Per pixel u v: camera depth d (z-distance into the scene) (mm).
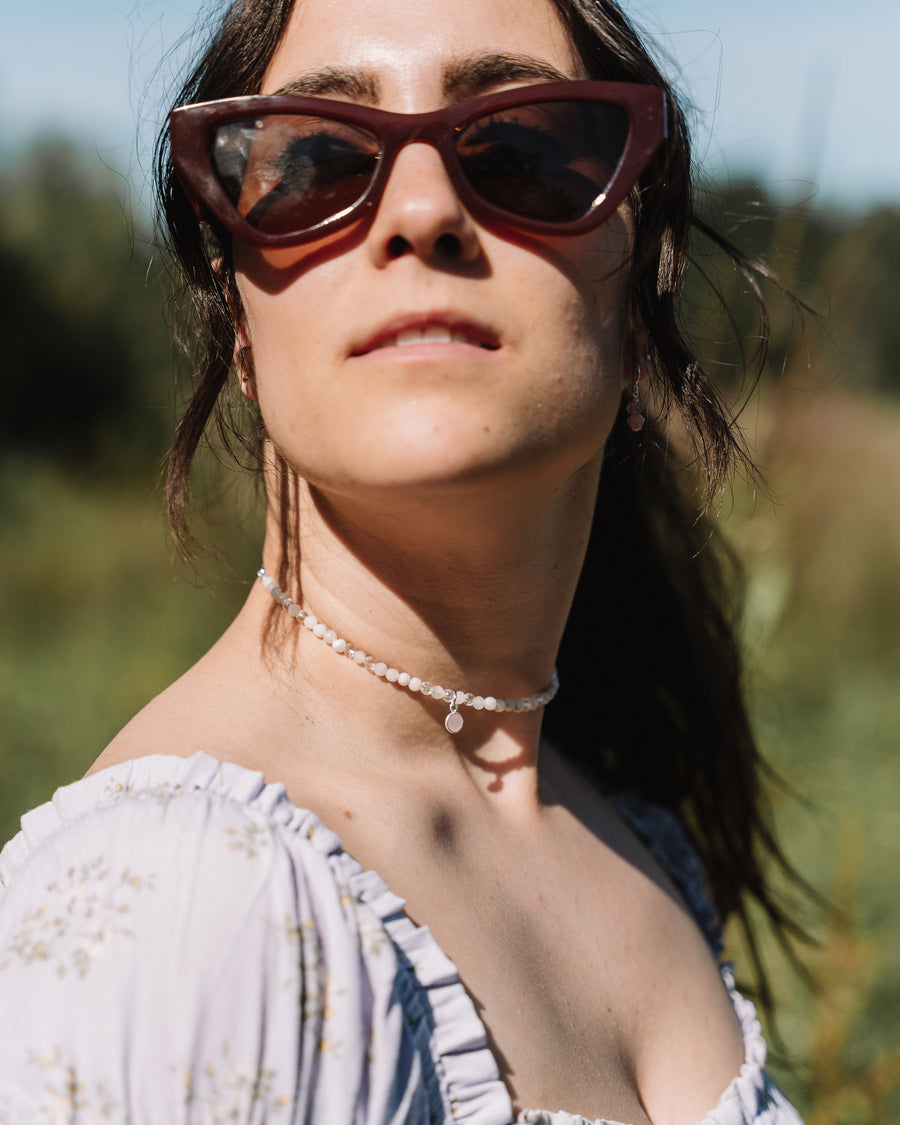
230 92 1181
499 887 1148
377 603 1126
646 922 1341
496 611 1182
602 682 1804
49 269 12508
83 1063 745
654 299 1257
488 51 1069
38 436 11914
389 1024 845
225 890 810
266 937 802
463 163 1003
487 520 1065
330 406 985
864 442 5105
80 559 7910
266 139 1007
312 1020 805
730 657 1892
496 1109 917
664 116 1069
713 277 1673
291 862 855
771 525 2590
